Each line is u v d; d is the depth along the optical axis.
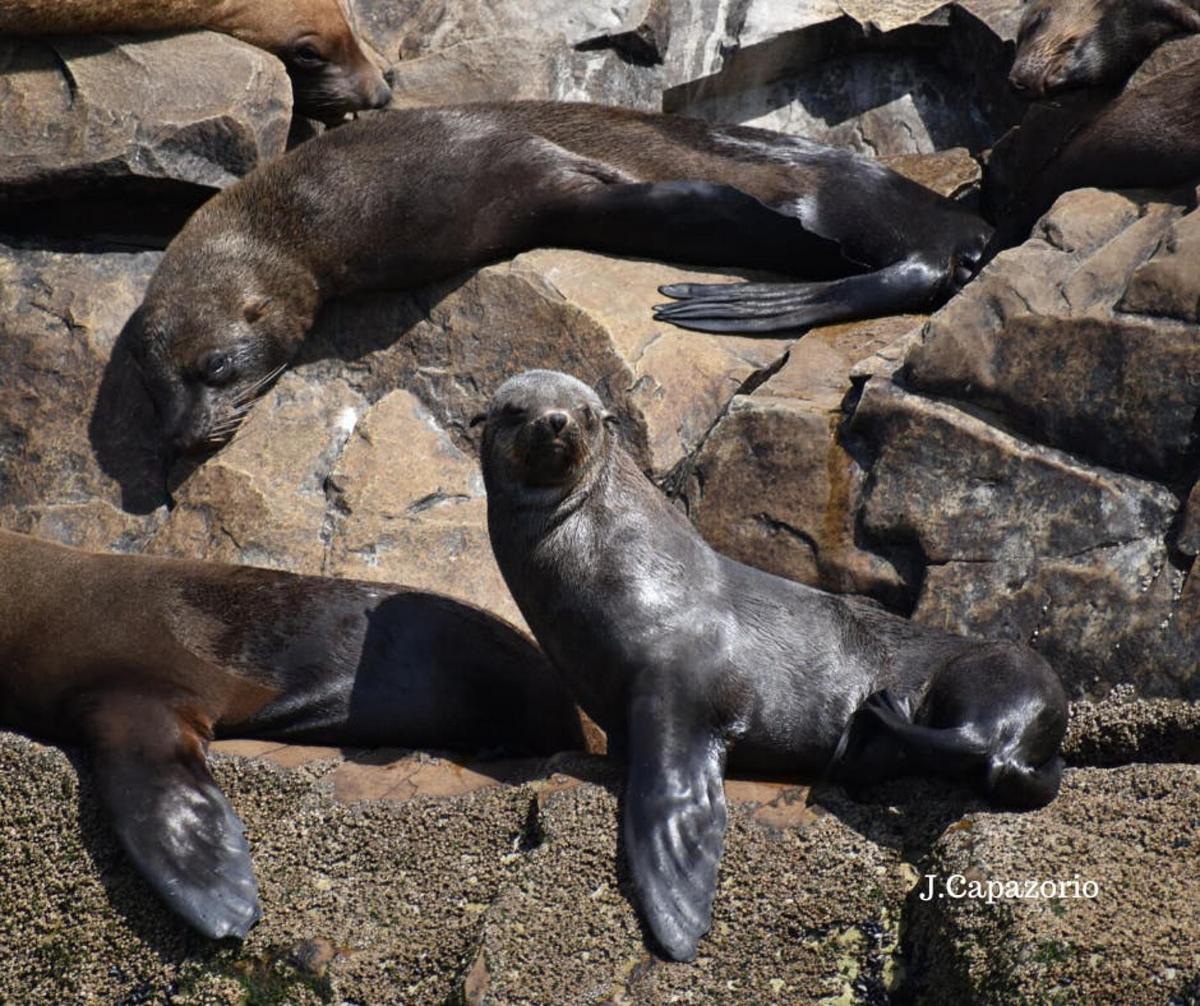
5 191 31.70
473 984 18.78
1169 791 19.80
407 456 28.58
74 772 21.91
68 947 20.62
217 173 32.25
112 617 23.77
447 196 30.84
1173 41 31.12
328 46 35.16
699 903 19.22
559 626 21.91
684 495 26.69
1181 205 26.44
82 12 32.50
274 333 30.56
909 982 18.69
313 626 23.83
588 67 37.19
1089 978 17.52
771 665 21.62
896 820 20.28
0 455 30.12
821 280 31.41
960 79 37.22
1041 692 20.47
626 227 30.70
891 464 25.20
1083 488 23.91
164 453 29.61
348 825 21.12
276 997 19.59
